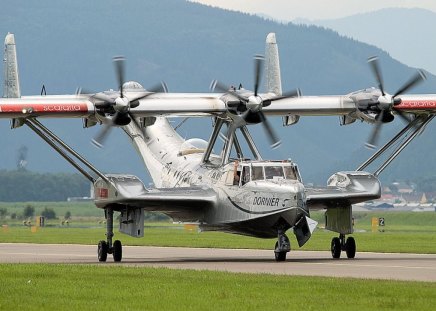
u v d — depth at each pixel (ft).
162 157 334.65
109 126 288.71
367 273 229.86
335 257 290.76
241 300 180.45
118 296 185.68
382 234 497.46
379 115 305.12
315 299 181.27
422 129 312.09
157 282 206.08
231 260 280.72
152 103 294.25
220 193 285.02
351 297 183.21
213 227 289.33
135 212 287.07
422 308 171.01
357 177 292.81
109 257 300.81
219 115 297.33
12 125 288.10
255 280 208.23
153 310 170.60
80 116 287.07
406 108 304.50
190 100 296.30
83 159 284.61
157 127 348.18
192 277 214.69
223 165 292.61
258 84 291.58
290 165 278.46
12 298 182.70
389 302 176.35
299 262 268.82
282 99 302.25
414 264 258.37
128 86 334.65
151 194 278.67
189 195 282.97
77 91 296.51
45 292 190.80
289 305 175.11
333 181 298.76
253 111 290.97
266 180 274.16
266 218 270.26
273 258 289.94
